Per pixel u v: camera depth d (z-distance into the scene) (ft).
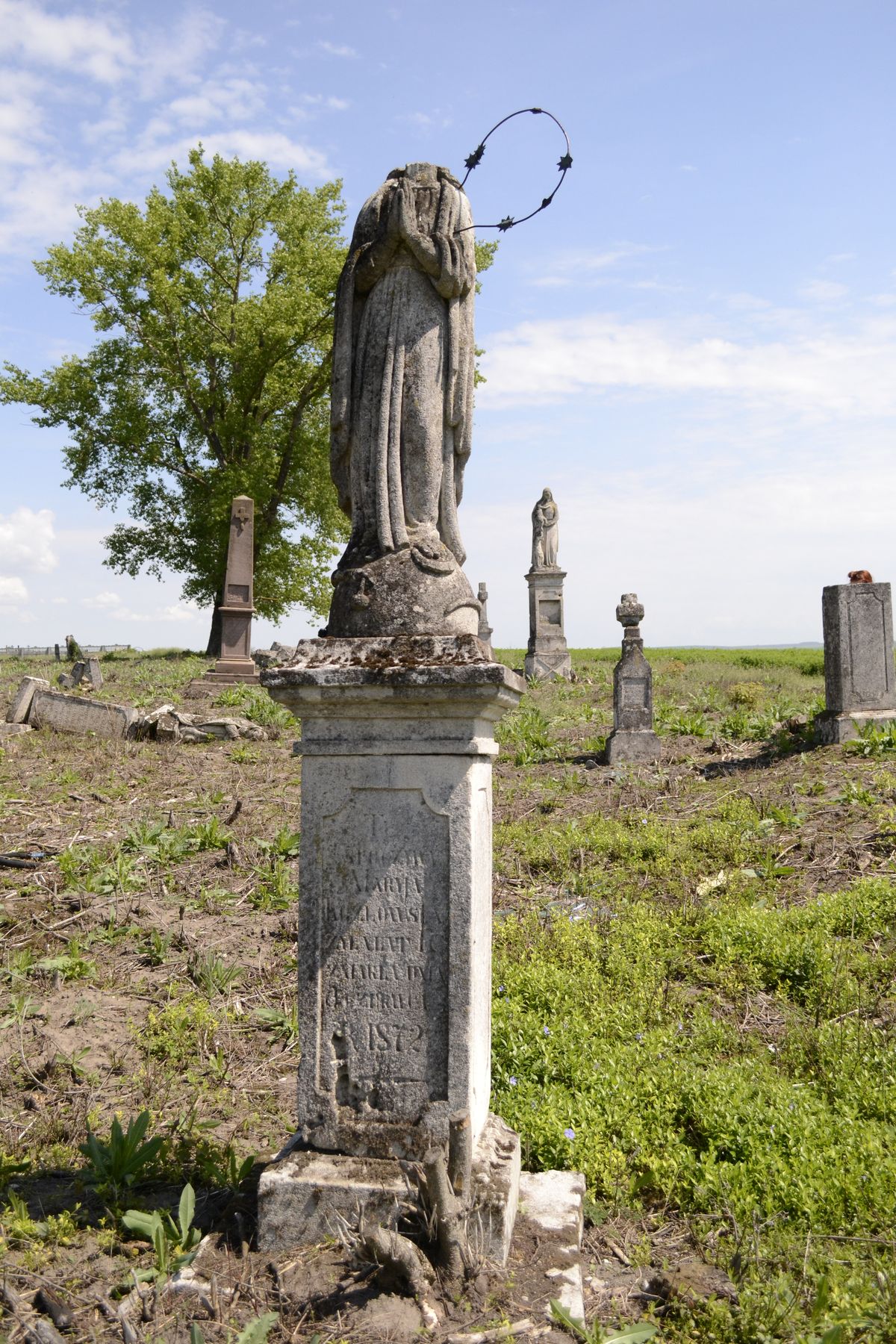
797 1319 10.32
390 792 12.08
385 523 12.85
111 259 97.35
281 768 41.45
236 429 100.73
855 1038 16.90
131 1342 9.92
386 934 12.01
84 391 99.30
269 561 103.09
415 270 13.20
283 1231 11.37
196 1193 12.97
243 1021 19.38
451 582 12.76
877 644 41.37
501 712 12.66
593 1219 12.61
